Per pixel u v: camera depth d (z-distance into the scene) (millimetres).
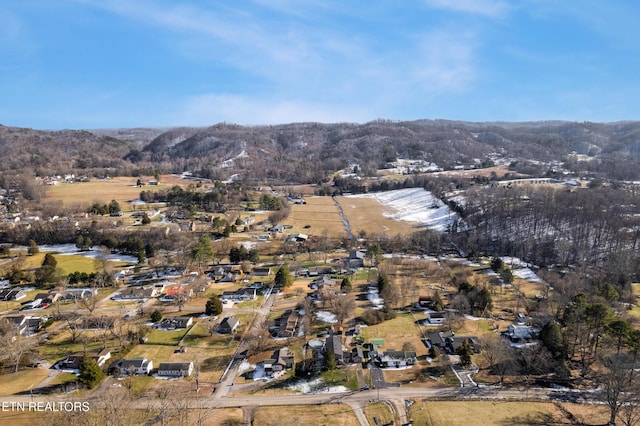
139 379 88188
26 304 126000
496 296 131875
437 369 91812
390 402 79875
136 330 108125
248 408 78062
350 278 148750
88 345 101750
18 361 89938
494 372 90750
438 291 137000
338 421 74125
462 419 74250
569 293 121250
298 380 87812
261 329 108562
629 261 143125
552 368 90625
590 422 73812
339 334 107375
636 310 116875
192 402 79688
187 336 107312
